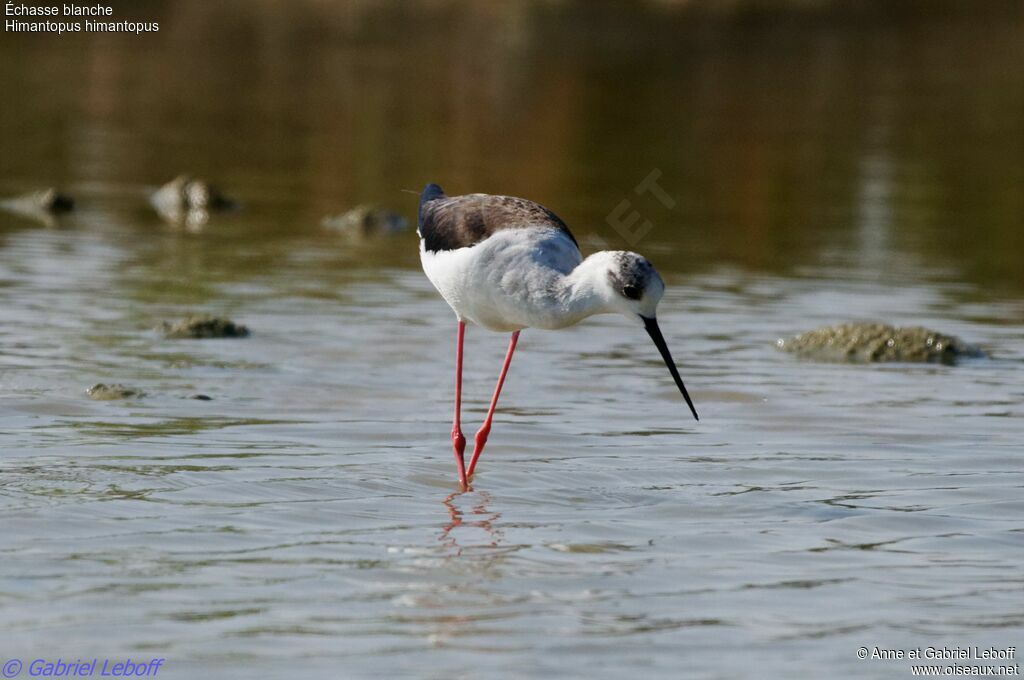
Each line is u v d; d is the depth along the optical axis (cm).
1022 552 852
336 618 721
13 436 1050
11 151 2586
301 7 4478
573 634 708
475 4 4478
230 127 2909
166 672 648
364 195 2348
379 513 909
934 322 1622
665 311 1647
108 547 815
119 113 3009
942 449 1098
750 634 713
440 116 3083
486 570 801
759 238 2120
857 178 2608
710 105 3312
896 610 751
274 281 1716
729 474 1020
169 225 2066
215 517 880
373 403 1209
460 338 1029
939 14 4669
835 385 1320
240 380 1261
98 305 1541
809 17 4494
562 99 3325
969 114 3303
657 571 805
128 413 1134
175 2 4481
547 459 1055
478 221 987
